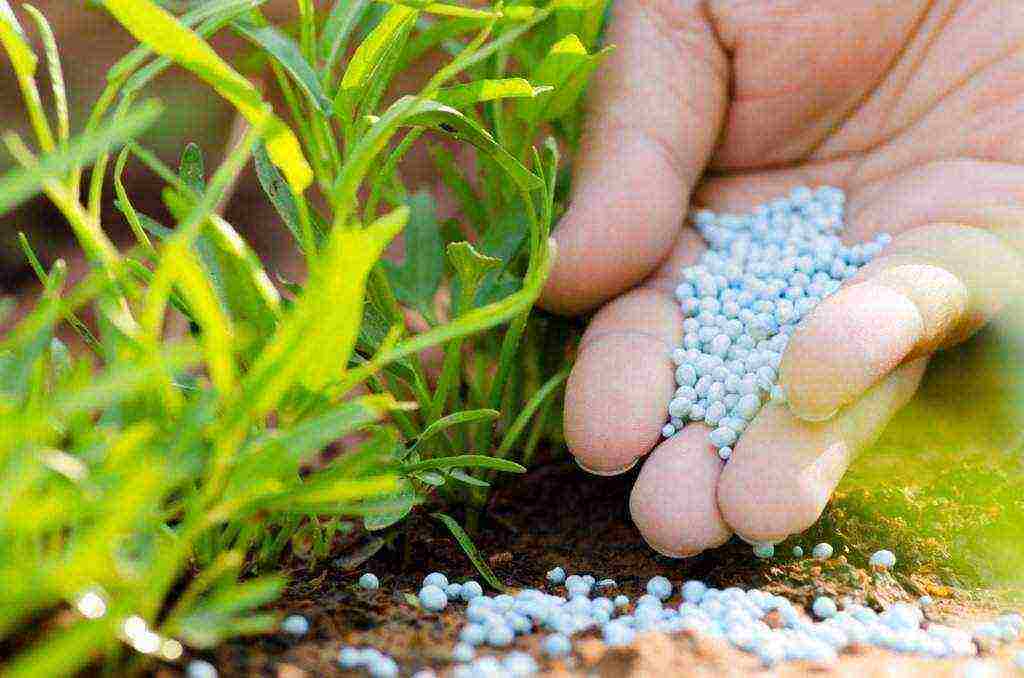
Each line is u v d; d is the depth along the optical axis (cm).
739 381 34
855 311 32
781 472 32
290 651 30
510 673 29
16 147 29
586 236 37
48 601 28
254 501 29
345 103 33
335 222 31
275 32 33
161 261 29
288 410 30
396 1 31
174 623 28
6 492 27
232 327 32
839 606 32
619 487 37
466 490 36
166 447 29
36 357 29
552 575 34
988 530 35
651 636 30
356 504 31
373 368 30
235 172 29
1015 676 30
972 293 35
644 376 35
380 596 32
